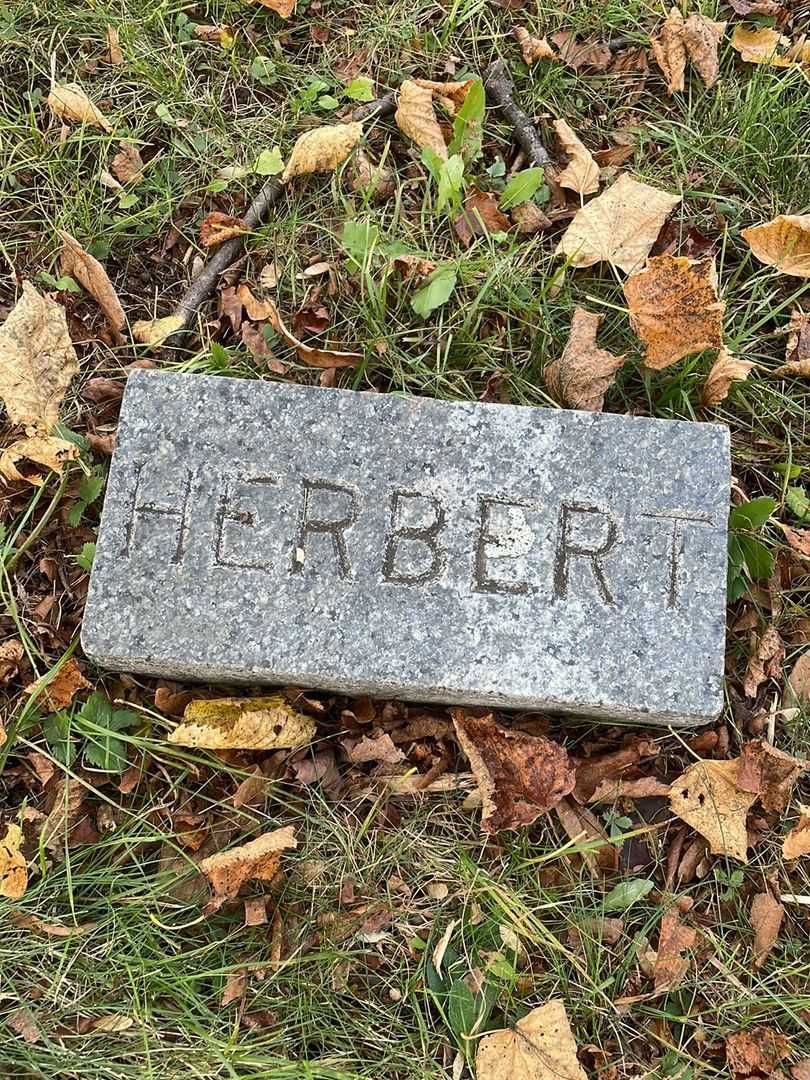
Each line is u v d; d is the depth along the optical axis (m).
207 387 1.13
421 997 1.12
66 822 1.14
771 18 1.35
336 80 1.32
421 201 1.29
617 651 1.10
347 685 1.12
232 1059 1.09
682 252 1.28
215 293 1.27
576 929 1.13
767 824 1.16
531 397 1.23
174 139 1.30
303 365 1.24
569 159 1.31
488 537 1.12
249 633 1.10
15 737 1.15
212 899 1.12
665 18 1.34
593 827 1.16
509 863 1.14
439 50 1.33
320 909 1.13
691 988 1.13
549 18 1.34
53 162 1.28
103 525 1.12
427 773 1.16
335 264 1.27
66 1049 1.09
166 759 1.15
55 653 1.18
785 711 1.18
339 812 1.16
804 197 1.29
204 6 1.34
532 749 1.14
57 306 1.22
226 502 1.12
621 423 1.13
